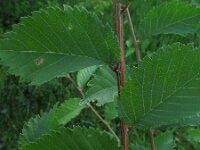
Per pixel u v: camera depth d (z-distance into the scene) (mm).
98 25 275
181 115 265
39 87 1202
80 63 277
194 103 263
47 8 272
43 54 276
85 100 335
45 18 271
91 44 276
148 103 269
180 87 266
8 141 1231
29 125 359
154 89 266
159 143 416
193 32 410
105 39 275
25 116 1225
